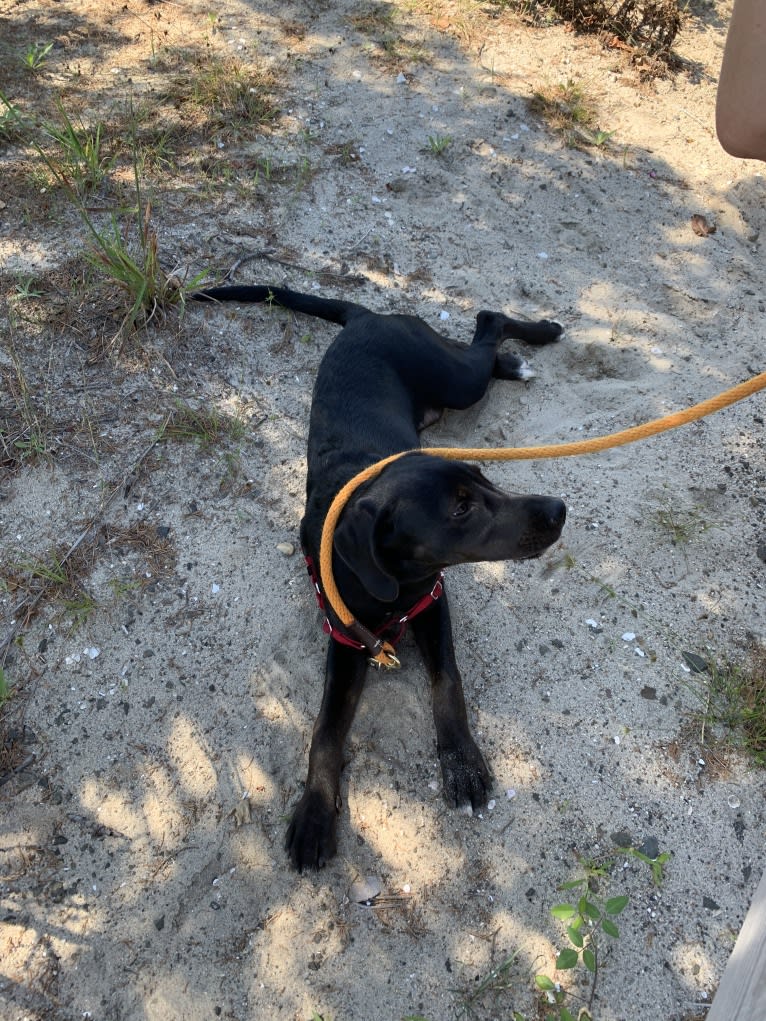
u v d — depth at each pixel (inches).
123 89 78.7
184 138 75.2
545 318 66.2
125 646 47.8
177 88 78.9
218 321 63.0
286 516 53.1
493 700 45.6
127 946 38.9
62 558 50.7
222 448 56.0
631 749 43.6
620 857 40.4
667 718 44.6
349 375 53.4
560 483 54.7
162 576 50.4
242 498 53.8
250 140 75.7
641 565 50.5
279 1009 37.1
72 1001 37.7
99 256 63.1
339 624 44.8
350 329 56.9
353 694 45.1
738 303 67.1
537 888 39.7
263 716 45.5
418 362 56.2
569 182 75.7
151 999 37.6
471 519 39.2
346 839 41.5
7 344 59.7
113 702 45.9
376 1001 37.1
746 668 46.3
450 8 91.3
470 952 38.1
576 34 90.3
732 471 54.9
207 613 49.1
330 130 77.5
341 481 47.2
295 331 63.2
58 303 62.1
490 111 80.4
